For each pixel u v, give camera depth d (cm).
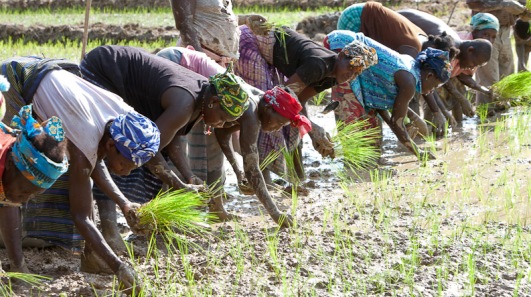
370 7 1331
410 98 1202
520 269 822
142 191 869
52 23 2578
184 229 820
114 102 728
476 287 775
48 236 792
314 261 835
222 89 795
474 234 919
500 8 1617
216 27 1054
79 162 693
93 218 806
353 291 766
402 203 1039
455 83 1502
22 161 589
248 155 869
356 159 1152
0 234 837
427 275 802
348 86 1227
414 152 1235
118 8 3030
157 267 796
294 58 1063
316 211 1008
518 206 1023
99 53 850
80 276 788
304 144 1419
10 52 2173
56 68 752
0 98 693
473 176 1166
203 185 806
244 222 970
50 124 596
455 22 2558
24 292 739
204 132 952
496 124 1498
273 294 750
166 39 2445
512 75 1448
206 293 749
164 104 805
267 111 876
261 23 1081
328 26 2512
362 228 943
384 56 1197
